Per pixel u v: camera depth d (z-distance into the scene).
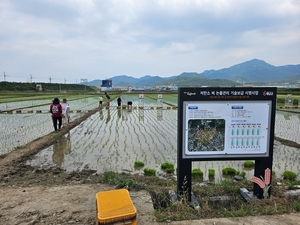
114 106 26.45
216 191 4.50
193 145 3.91
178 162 3.94
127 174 5.52
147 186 4.50
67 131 11.31
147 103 31.47
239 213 3.39
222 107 3.88
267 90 3.89
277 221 3.15
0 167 5.90
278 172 5.94
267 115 3.95
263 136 3.98
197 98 3.81
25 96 45.47
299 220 3.18
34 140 9.25
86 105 28.55
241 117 3.92
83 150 7.96
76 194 4.03
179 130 3.87
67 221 3.15
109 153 7.60
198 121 3.87
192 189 4.57
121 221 2.50
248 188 4.64
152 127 12.73
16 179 5.08
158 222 3.15
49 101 32.72
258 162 4.07
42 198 3.86
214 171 5.70
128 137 10.12
